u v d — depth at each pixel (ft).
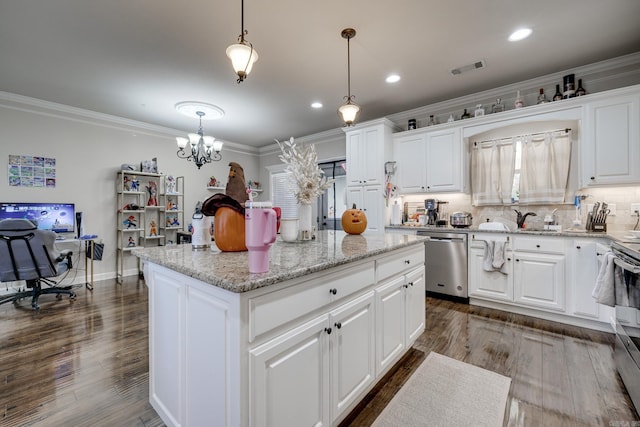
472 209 12.61
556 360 6.85
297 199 6.65
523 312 9.82
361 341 5.00
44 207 12.88
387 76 10.66
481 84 11.34
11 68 9.85
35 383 5.98
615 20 7.54
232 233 4.86
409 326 6.75
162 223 16.94
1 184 12.16
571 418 4.98
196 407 3.83
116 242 15.29
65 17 7.26
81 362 6.80
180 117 15.10
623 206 9.43
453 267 11.17
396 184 13.83
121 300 11.44
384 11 7.19
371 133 13.66
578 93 9.86
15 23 7.47
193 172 18.75
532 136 11.01
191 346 3.90
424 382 6.02
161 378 4.72
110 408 5.24
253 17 7.36
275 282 3.26
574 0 6.83
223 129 17.52
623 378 5.76
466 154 12.32
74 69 9.95
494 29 7.93
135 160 16.05
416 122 14.05
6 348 7.48
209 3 6.83
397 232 12.76
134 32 7.93
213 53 8.98
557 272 9.09
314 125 16.69
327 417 4.22
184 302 4.04
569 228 10.23
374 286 5.41
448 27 7.84
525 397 5.54
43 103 12.82
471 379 6.12
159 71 10.11
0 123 12.10
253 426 3.16
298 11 7.16
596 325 8.54
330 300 4.26
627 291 5.63
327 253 4.87
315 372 4.01
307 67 9.95
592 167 9.17
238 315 3.06
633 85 8.94
